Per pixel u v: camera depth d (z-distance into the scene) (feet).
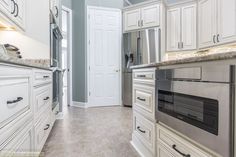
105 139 8.23
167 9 14.76
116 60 17.28
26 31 8.43
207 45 10.94
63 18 20.56
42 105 6.15
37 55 8.53
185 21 13.74
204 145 3.32
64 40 24.71
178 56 14.56
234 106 2.64
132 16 16.21
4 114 2.95
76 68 17.06
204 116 3.32
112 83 17.19
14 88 3.45
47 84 7.22
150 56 15.08
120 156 6.55
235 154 2.62
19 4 7.13
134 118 7.60
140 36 15.62
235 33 8.58
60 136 8.59
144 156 6.40
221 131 2.85
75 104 17.13
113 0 17.11
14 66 3.44
